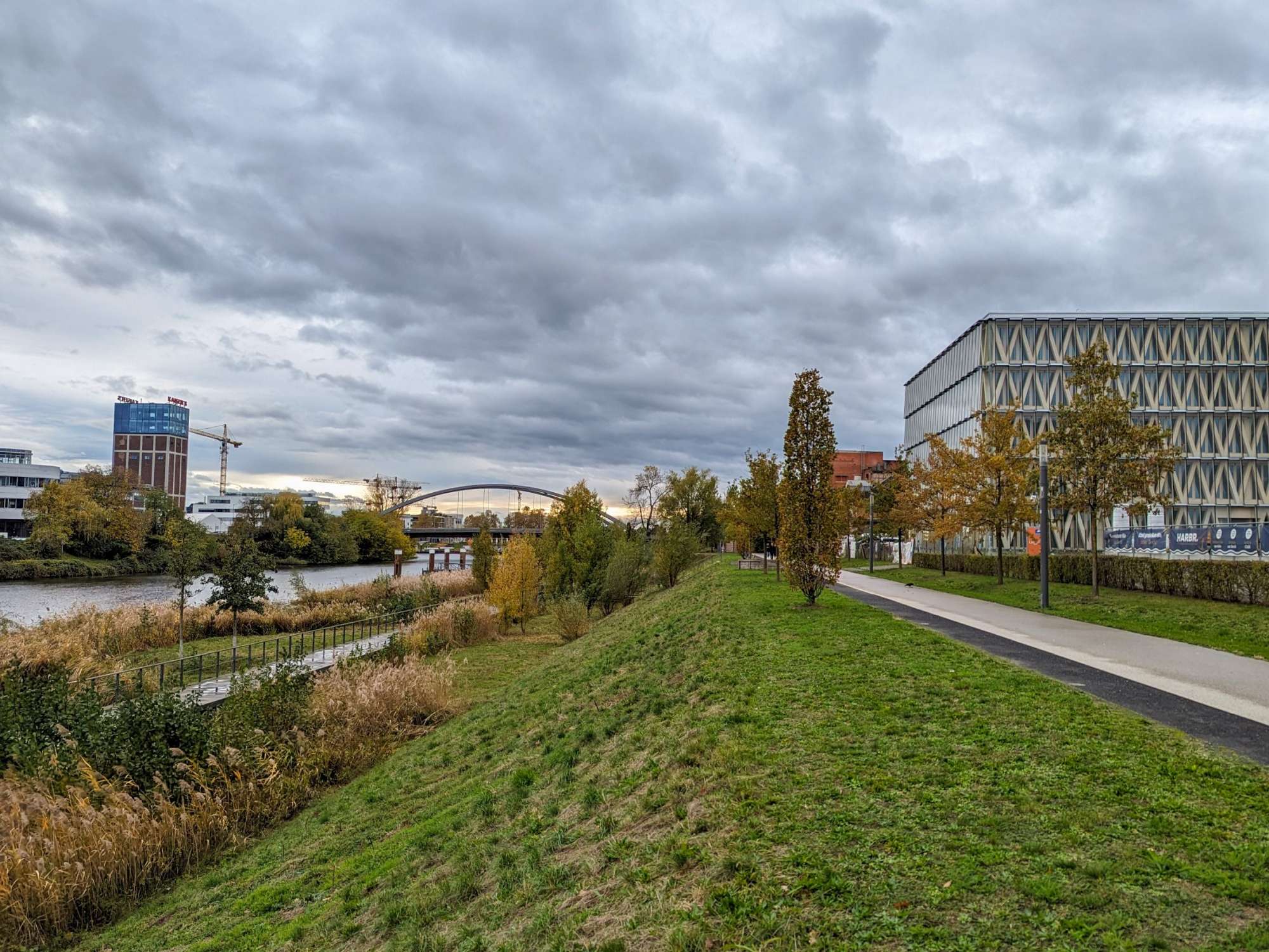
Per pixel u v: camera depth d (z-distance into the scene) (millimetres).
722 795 6781
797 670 11438
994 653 13234
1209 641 14930
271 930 8305
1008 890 4680
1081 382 24953
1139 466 23984
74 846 10383
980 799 6031
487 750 13852
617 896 5730
